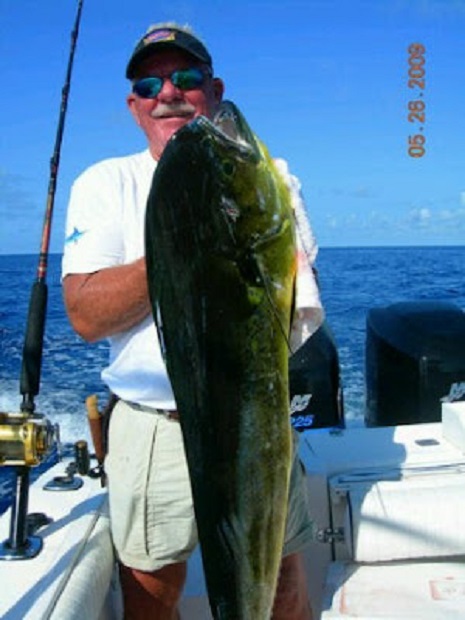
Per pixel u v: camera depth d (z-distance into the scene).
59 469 2.96
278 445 1.57
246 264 1.49
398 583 2.48
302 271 1.85
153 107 2.30
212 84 2.41
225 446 1.53
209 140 1.49
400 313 4.02
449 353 3.74
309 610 2.50
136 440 2.28
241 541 1.58
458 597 2.36
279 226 1.52
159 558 2.29
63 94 2.67
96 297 2.04
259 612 1.62
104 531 2.37
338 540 2.72
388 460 2.83
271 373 1.54
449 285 19.80
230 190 1.47
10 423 2.16
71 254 2.21
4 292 23.88
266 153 1.56
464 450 2.88
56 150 2.66
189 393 1.52
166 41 2.24
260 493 1.57
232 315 1.50
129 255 2.25
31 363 2.34
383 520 2.54
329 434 3.14
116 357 2.31
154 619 2.37
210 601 1.59
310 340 3.70
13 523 2.18
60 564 2.11
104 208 2.24
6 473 5.22
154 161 2.36
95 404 2.49
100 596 2.17
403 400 3.83
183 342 1.51
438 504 2.55
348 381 7.54
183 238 1.49
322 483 2.73
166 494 2.25
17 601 1.93
